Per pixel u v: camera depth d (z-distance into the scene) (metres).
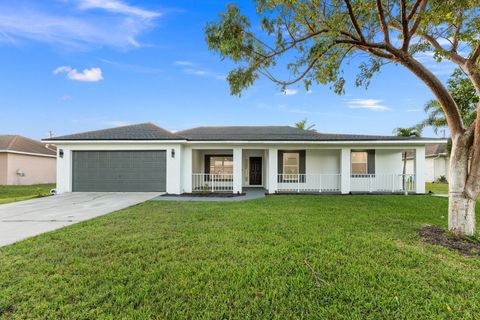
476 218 6.41
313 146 12.32
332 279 2.98
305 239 4.44
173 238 4.55
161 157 11.91
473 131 4.60
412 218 6.22
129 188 11.92
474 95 6.25
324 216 6.46
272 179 12.34
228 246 4.08
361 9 5.04
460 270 3.23
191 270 3.20
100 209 7.75
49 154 22.08
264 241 4.34
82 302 2.52
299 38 5.42
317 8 5.14
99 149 11.83
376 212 7.04
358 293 2.68
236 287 2.79
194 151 14.16
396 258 3.58
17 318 2.30
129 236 4.66
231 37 5.00
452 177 4.81
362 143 11.98
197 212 7.05
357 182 13.09
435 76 4.91
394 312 2.37
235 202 9.16
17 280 2.95
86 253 3.80
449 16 4.30
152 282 2.91
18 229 5.34
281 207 7.95
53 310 2.40
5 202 9.25
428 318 2.30
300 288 2.78
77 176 11.93
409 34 4.75
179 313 2.36
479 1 4.00
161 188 11.85
